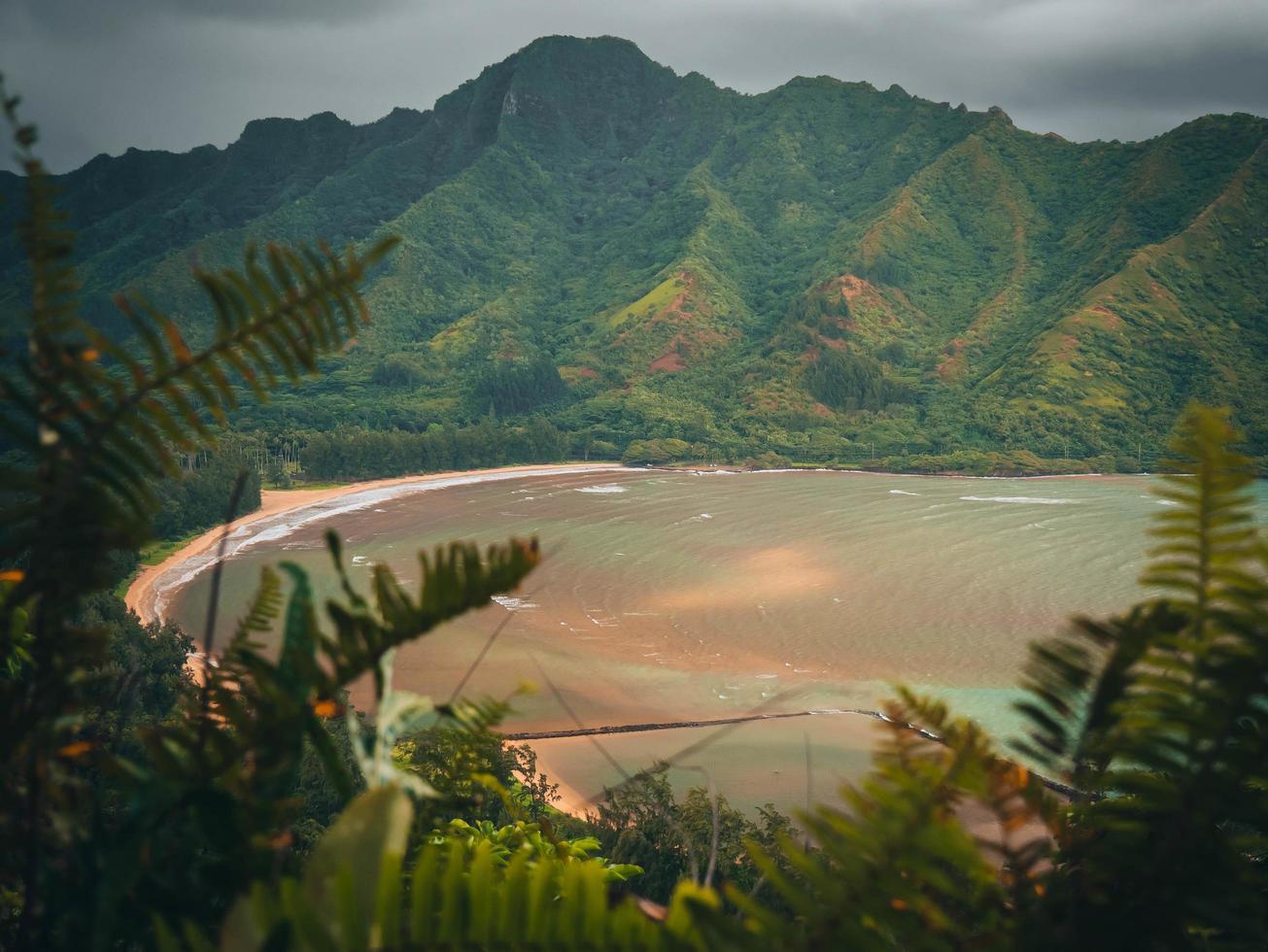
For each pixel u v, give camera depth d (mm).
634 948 781
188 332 160500
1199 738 744
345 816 779
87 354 898
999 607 83625
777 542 109688
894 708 852
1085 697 777
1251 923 738
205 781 934
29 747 912
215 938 906
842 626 78500
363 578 79000
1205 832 755
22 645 1162
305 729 898
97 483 890
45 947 920
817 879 715
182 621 67312
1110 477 154375
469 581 879
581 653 69000
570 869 848
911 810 705
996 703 57438
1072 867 832
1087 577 93062
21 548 885
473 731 1312
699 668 66875
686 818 6547
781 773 44656
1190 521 768
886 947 684
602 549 105062
